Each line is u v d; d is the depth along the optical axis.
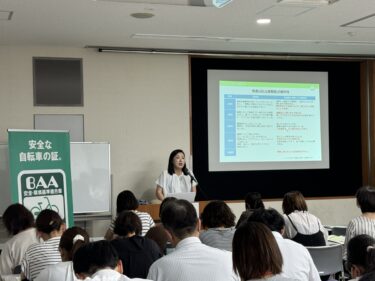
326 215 8.07
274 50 7.49
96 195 6.72
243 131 7.88
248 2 4.82
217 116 7.78
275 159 8.00
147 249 3.31
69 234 2.89
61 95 6.99
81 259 2.20
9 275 3.59
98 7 4.94
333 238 4.88
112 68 7.17
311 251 3.99
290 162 8.06
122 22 5.59
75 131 7.04
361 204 3.88
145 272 3.25
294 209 4.38
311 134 8.16
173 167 6.80
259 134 7.93
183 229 2.34
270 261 1.77
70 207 5.57
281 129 8.02
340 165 8.40
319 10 5.16
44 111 6.93
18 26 5.71
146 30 6.02
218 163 7.79
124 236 3.41
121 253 3.25
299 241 4.21
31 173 5.27
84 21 5.52
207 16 5.36
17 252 3.81
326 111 8.23
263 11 5.18
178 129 7.43
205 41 6.71
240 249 1.80
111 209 6.81
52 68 6.96
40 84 6.91
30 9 4.99
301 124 8.11
